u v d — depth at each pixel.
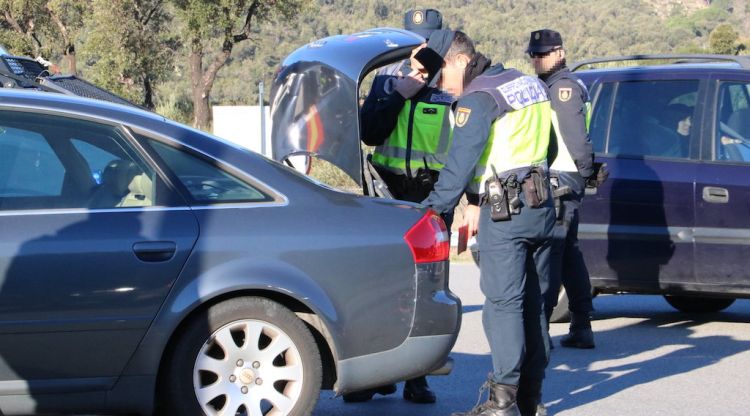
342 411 7.63
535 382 7.18
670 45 160.25
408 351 6.41
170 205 6.16
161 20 49.53
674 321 11.27
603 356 9.53
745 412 7.68
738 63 10.33
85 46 47.03
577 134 8.61
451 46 6.96
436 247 6.50
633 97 10.59
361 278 6.29
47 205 6.03
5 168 6.09
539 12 171.00
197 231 6.11
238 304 6.11
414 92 7.67
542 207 6.73
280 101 7.57
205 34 45.97
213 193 6.26
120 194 6.14
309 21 121.56
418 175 7.68
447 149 7.64
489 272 6.79
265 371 6.19
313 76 7.46
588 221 10.42
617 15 177.12
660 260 10.11
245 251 6.13
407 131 7.70
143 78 49.94
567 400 8.00
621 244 10.27
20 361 5.88
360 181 7.45
